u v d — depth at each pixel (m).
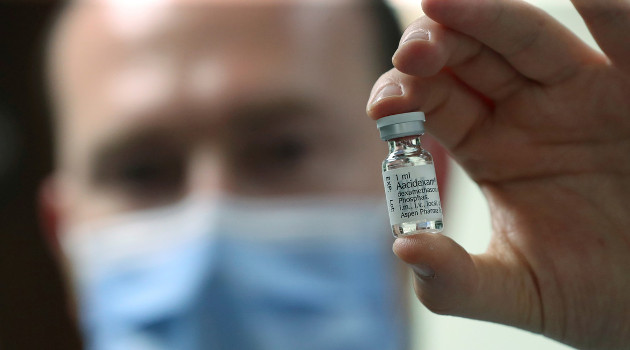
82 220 0.80
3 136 0.89
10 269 0.92
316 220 0.75
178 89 0.78
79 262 0.79
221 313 0.71
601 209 0.43
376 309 0.75
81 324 0.81
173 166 0.78
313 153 0.78
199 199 0.75
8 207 0.91
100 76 0.81
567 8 0.76
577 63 0.43
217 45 0.80
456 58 0.42
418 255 0.40
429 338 0.81
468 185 0.85
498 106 0.44
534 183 0.44
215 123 0.78
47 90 0.86
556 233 0.43
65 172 0.83
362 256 0.75
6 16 0.85
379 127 0.42
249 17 0.80
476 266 0.42
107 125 0.80
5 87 0.86
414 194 0.42
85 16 0.83
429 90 0.43
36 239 0.92
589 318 0.43
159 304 0.73
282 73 0.79
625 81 0.43
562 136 0.43
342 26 0.82
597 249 0.43
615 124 0.43
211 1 0.80
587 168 0.43
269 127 0.78
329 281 0.73
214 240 0.72
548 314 0.43
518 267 0.43
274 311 0.72
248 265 0.72
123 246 0.76
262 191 0.76
